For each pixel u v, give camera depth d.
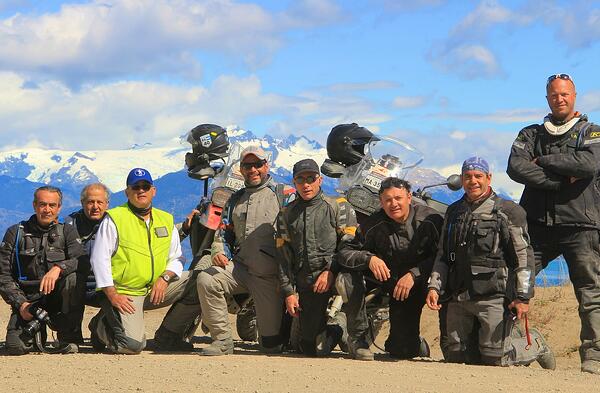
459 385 7.13
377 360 8.81
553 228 8.69
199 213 9.71
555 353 11.84
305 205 8.87
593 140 8.49
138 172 9.09
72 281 9.02
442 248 8.59
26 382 7.22
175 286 9.40
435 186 9.86
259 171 9.27
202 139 10.24
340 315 9.46
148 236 9.15
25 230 9.00
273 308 9.23
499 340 8.43
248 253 9.19
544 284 14.38
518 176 8.62
